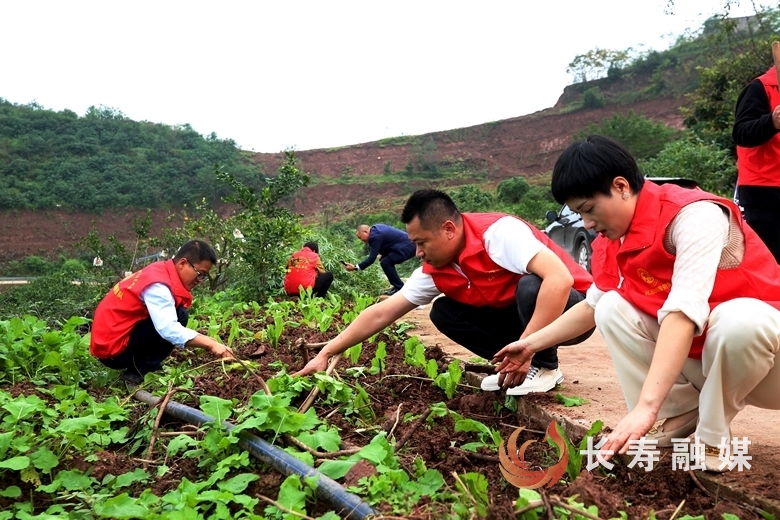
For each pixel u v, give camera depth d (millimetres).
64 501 2752
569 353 4949
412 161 56750
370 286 11070
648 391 2129
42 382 4250
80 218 49906
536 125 55938
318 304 7602
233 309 7676
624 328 2480
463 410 3555
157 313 4051
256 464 2791
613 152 2305
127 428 3445
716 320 2223
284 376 3562
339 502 2262
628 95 51469
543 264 3180
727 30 16500
